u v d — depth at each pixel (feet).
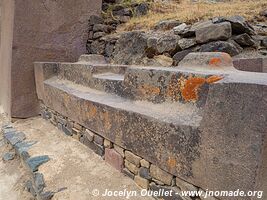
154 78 5.55
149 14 14.75
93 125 7.30
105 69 8.74
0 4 15.24
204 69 5.47
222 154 3.92
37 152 8.63
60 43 13.58
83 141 8.23
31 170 7.73
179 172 4.73
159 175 5.27
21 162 9.10
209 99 4.08
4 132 11.48
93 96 7.68
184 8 15.31
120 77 7.77
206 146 4.15
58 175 7.16
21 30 12.42
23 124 12.17
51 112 10.95
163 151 5.01
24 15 12.40
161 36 10.36
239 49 8.95
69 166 7.39
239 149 3.69
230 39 8.94
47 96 10.96
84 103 7.55
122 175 6.36
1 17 15.17
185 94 4.83
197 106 4.60
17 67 12.51
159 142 5.07
